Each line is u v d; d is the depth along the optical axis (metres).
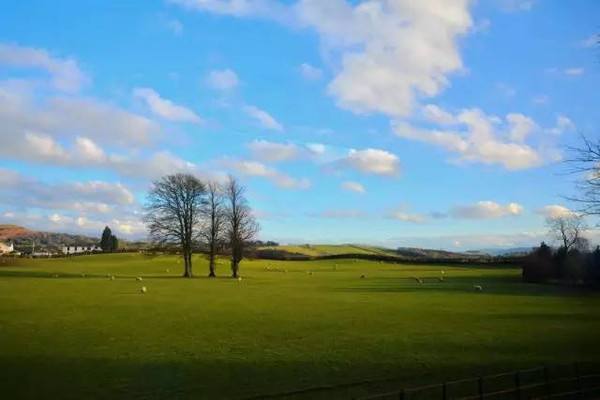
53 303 55.50
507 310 52.12
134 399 22.97
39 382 25.28
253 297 64.56
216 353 31.27
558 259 100.69
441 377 26.41
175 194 109.75
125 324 41.41
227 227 113.88
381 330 39.22
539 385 22.02
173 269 136.62
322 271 143.50
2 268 132.62
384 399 22.55
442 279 109.88
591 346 33.59
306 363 29.03
